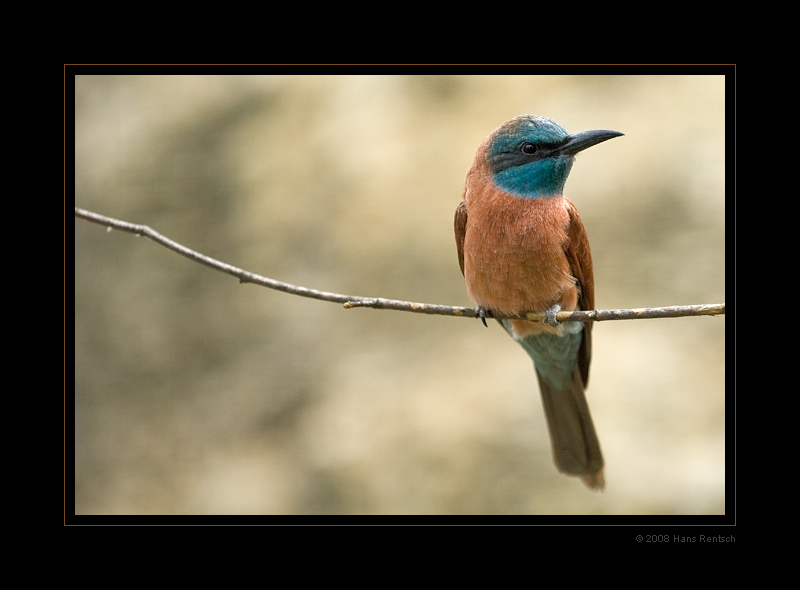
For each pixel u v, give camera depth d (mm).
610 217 12930
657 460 11492
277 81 14648
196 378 14172
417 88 13992
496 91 13742
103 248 14781
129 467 13844
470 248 8672
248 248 14008
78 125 15258
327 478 12414
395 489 11977
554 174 8453
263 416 13570
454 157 13391
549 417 9914
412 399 12523
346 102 14164
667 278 12547
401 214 13320
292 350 13648
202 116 14883
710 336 12273
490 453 11883
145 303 14516
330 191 13742
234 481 13117
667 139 13164
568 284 8555
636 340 12336
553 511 11406
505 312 8797
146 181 14719
